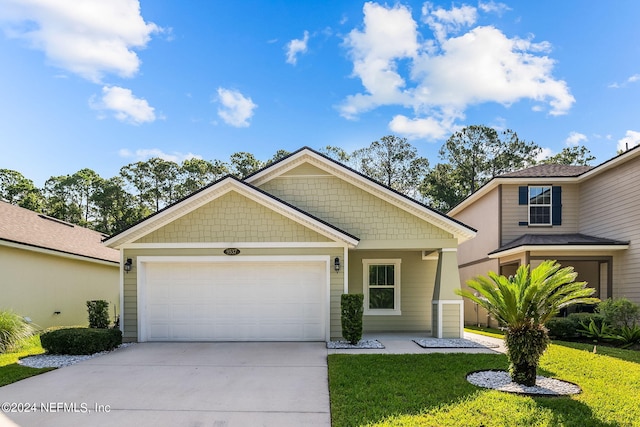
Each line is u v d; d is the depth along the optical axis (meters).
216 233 11.59
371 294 14.72
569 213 17.77
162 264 11.73
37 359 9.34
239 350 10.20
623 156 14.60
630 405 5.88
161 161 44.22
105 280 19.36
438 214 12.37
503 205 17.86
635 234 14.49
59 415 5.78
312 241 11.52
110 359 9.27
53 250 15.01
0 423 5.50
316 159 12.80
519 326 7.04
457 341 11.55
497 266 18.12
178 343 11.22
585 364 8.48
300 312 11.57
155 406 6.13
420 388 6.75
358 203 12.77
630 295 14.70
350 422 5.33
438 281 12.47
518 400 6.09
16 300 13.66
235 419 5.61
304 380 7.47
